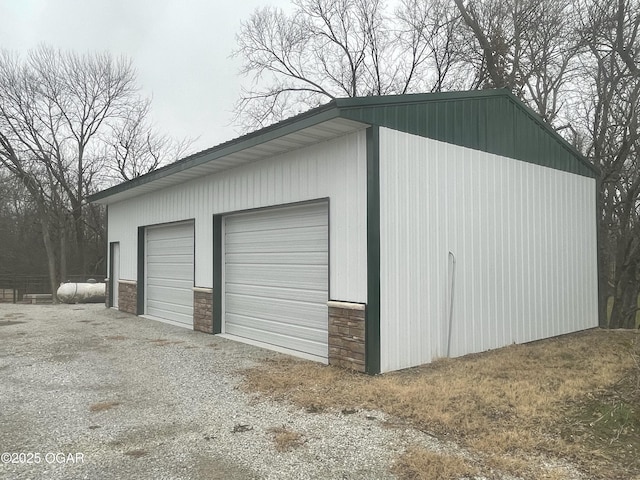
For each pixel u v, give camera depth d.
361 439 3.90
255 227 8.54
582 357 6.86
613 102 15.29
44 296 18.02
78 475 3.31
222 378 5.94
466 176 7.40
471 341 7.29
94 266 27.30
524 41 16.69
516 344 8.07
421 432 4.02
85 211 26.50
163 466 3.45
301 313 7.42
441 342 6.77
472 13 16.73
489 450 3.61
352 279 6.18
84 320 11.78
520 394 4.94
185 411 4.70
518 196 8.45
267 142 6.81
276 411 4.64
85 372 6.35
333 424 4.25
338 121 5.82
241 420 4.41
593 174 10.61
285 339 7.77
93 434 4.10
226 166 8.66
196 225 9.95
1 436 4.07
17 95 22.61
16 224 26.75
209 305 9.41
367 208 5.98
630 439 3.83
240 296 8.96
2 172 24.64
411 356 6.32
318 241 7.07
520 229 8.43
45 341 8.77
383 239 6.03
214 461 3.53
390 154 6.18
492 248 7.80
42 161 22.97
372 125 5.98
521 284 8.35
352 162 6.23
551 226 9.20
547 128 9.23
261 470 3.37
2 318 12.47
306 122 6.02
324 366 6.38
